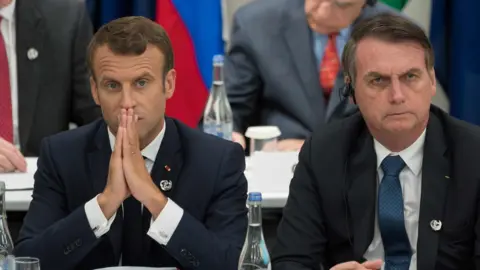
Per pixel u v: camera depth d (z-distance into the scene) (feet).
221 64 44.62
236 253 29.99
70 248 29.63
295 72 50.16
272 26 50.78
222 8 58.29
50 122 48.52
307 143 31.81
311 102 49.83
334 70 49.70
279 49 50.44
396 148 30.27
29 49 48.57
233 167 31.48
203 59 57.88
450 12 57.82
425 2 61.67
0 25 48.19
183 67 57.67
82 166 31.35
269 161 39.32
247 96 50.96
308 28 50.26
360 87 29.25
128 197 30.45
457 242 29.73
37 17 48.80
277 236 31.50
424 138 30.35
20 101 48.19
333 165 30.96
